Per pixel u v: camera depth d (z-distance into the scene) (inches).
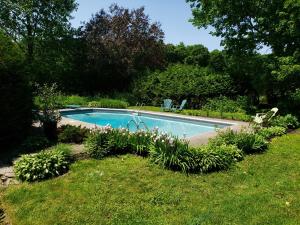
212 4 802.8
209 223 206.5
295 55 653.9
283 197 247.4
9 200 243.0
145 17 1306.6
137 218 213.6
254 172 305.4
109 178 279.9
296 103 717.9
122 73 1190.9
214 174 296.8
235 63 840.9
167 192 253.1
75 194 248.5
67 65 1187.9
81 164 314.8
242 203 234.5
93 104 933.8
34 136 398.3
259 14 743.1
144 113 837.2
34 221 212.7
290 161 344.2
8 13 1062.4
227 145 371.2
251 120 644.1
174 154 310.7
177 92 946.7
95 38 1191.6
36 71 1069.8
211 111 789.9
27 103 401.1
